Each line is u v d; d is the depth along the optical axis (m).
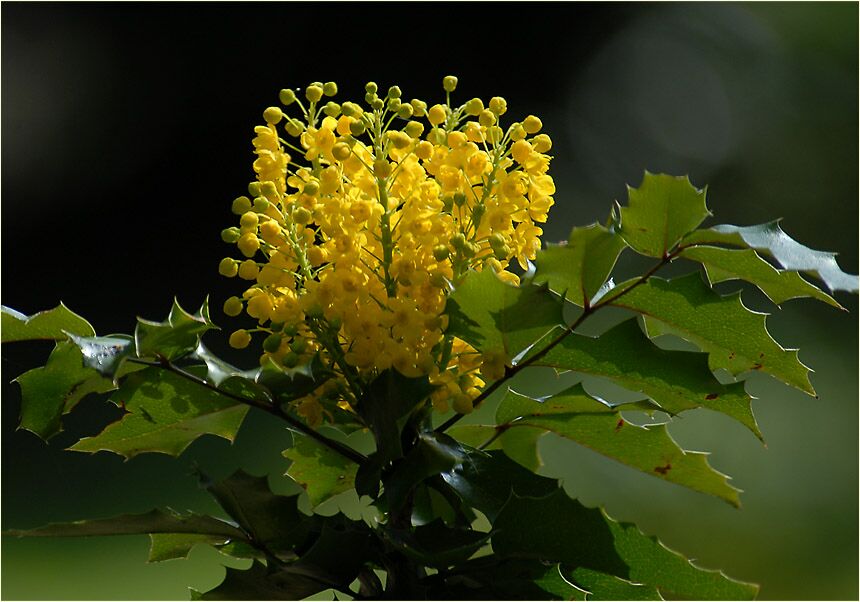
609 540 1.38
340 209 1.39
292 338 1.40
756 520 2.98
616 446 1.41
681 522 2.92
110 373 1.37
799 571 2.80
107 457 3.33
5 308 1.39
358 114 1.40
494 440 1.43
